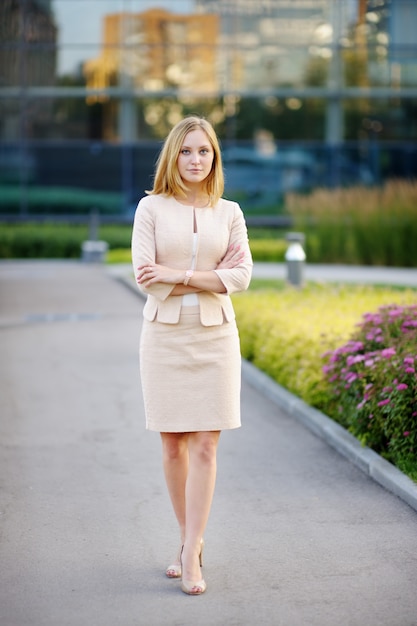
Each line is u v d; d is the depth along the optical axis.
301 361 10.96
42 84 39.09
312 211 29.98
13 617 5.31
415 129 38.91
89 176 39.50
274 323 13.24
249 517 7.09
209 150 5.89
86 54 39.09
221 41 38.84
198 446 5.88
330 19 38.56
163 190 5.99
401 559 6.19
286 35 38.72
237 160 39.19
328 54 38.75
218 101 39.12
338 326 12.12
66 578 5.90
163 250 5.89
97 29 38.94
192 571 5.68
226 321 5.93
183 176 5.90
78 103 39.25
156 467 8.45
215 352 5.86
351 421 8.80
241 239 6.01
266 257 31.72
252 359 13.64
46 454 8.92
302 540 6.58
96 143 39.34
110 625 5.21
